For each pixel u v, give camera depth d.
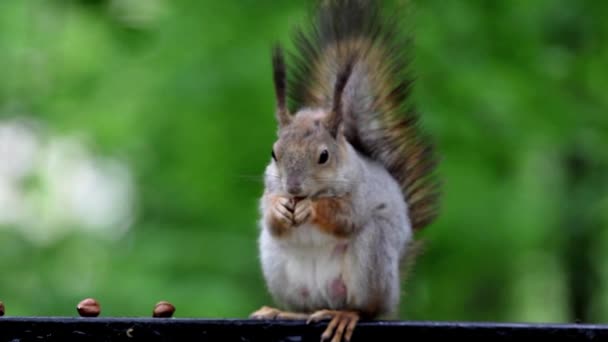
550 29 14.52
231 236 14.38
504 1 14.17
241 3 13.99
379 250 8.20
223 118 13.79
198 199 14.57
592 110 14.10
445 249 14.86
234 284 13.86
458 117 13.51
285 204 8.03
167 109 13.88
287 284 8.43
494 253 15.16
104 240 15.52
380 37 9.38
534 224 15.20
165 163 14.61
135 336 6.55
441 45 13.64
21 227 15.71
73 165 16.44
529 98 13.64
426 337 6.70
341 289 8.27
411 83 9.32
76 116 14.64
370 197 8.27
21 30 15.23
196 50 13.90
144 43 14.51
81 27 15.36
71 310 13.63
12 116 15.14
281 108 8.48
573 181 16.52
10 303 13.78
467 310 17.14
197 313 13.14
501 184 14.26
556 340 6.39
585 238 16.89
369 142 9.28
